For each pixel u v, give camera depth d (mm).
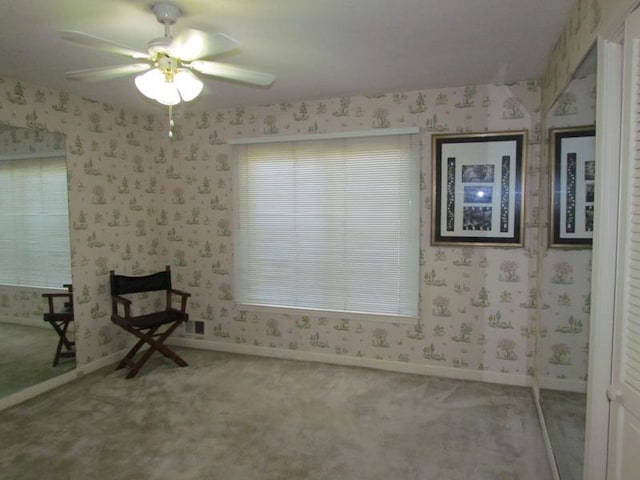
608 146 1428
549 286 2482
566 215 2084
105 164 3629
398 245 3412
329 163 3557
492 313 3193
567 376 2023
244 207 3846
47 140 3170
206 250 3994
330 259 3619
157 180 4105
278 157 3705
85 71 2053
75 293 3400
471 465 2217
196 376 3396
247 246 3865
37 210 3121
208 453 2334
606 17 1421
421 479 2109
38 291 3127
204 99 3490
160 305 4238
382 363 3504
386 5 1895
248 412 2791
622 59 1401
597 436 1497
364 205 3482
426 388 3133
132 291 3707
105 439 2480
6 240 2910
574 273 1923
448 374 3332
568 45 2041
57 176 3252
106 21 2041
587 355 1662
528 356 3131
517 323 3139
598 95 1472
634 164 1234
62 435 2527
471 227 3188
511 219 3096
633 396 1263
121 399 2996
